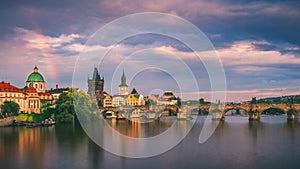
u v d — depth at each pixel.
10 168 105.19
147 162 111.00
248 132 197.88
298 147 141.62
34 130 197.62
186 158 117.75
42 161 112.75
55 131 190.38
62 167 105.44
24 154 123.50
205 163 111.06
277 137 173.62
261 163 112.19
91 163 109.50
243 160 116.06
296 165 110.06
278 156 122.88
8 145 142.62
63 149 132.00
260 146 144.12
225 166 107.88
